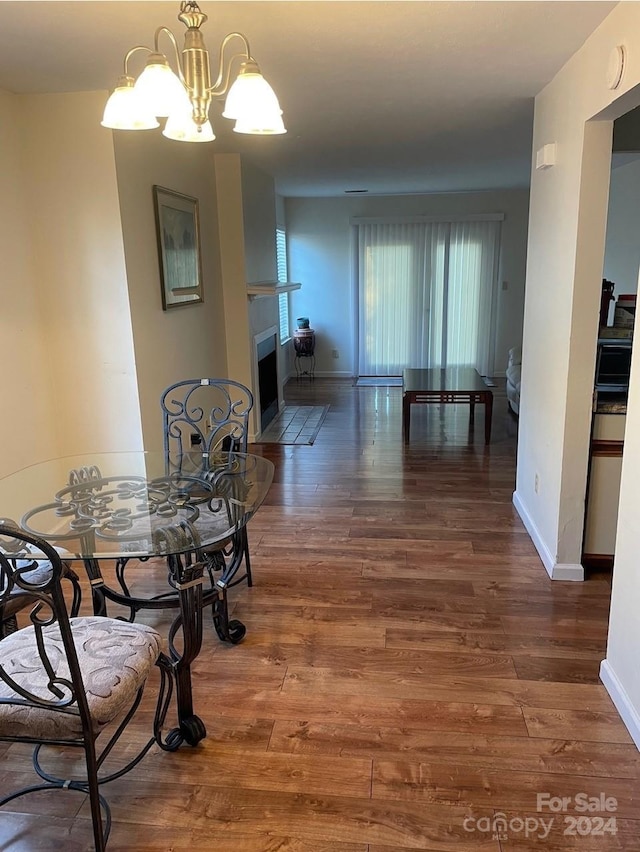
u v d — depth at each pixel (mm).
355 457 4945
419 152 4852
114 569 3074
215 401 4953
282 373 7625
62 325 3309
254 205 5477
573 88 2596
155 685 2217
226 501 2242
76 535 1949
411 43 2412
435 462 4777
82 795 1743
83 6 2033
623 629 1996
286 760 1845
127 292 3234
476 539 3359
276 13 2111
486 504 3877
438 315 8289
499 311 8250
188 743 1901
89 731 1446
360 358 8555
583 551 2914
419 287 8219
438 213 8008
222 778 1785
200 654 2365
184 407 3096
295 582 2912
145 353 3492
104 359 3336
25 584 1312
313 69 2715
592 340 2643
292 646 2412
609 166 2482
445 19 2188
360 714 2033
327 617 2609
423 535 3418
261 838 1594
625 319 3225
